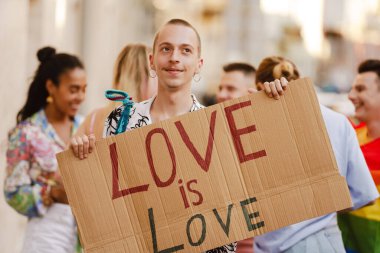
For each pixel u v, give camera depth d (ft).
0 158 25.09
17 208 18.03
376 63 18.86
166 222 13.52
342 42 160.97
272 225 13.65
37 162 18.28
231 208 13.60
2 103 25.63
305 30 160.35
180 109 14.37
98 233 13.39
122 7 73.97
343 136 16.12
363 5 162.30
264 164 13.67
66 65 19.04
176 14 143.43
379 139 18.51
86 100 48.83
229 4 151.02
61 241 17.89
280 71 17.74
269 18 155.74
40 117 18.89
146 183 13.53
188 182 13.58
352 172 16.24
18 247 28.12
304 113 13.71
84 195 13.41
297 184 13.69
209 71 139.03
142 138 13.58
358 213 17.81
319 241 15.84
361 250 18.06
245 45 152.97
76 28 47.47
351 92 19.10
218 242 13.55
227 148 13.67
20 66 27.96
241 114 13.75
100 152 13.48
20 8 27.78
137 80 19.01
